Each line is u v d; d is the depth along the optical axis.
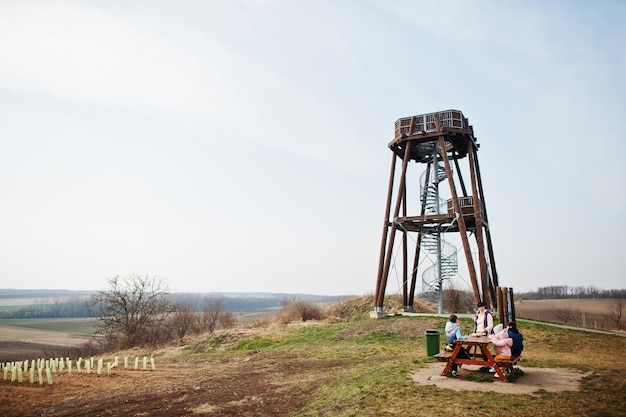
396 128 34.62
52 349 59.75
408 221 32.41
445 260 32.88
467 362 13.00
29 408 13.68
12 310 135.88
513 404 9.87
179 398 13.94
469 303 55.66
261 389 14.55
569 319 57.66
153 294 50.94
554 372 13.74
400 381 12.70
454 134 31.88
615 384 11.65
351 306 50.81
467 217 31.91
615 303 72.69
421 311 47.00
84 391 15.98
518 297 100.75
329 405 11.41
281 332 32.91
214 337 33.91
